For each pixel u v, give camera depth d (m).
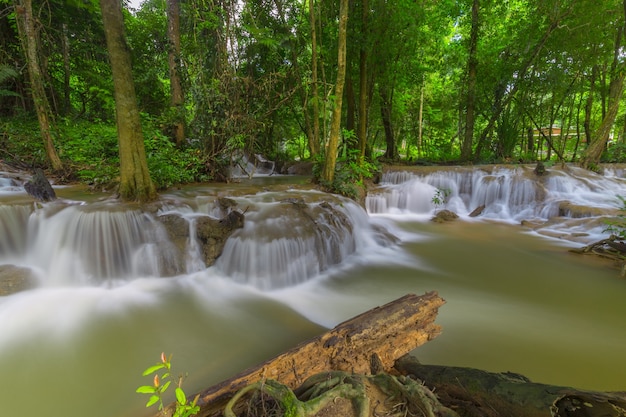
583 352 3.37
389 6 10.14
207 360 3.29
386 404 2.11
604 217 8.04
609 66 15.19
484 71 14.88
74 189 6.99
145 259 5.27
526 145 20.12
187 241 5.59
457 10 14.09
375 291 5.13
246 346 3.56
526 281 5.44
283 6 11.41
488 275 5.71
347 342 2.64
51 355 3.27
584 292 4.96
